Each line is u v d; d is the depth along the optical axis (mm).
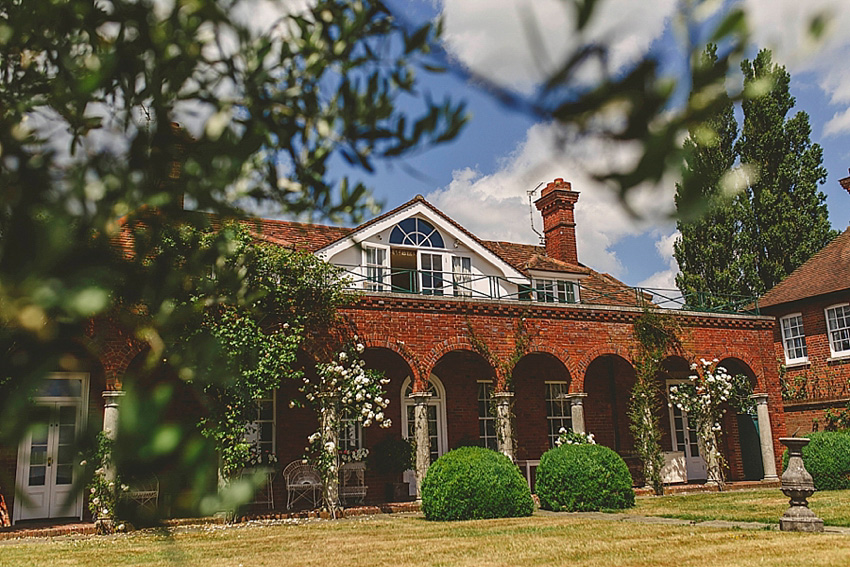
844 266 22750
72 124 1380
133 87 1373
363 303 15211
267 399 15750
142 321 1474
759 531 10367
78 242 1310
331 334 14734
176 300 1518
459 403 18234
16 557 9359
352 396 14383
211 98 1438
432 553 9094
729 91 765
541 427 18969
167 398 1020
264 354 12562
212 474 1046
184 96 1414
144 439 988
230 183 1384
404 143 1331
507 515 13312
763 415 18984
